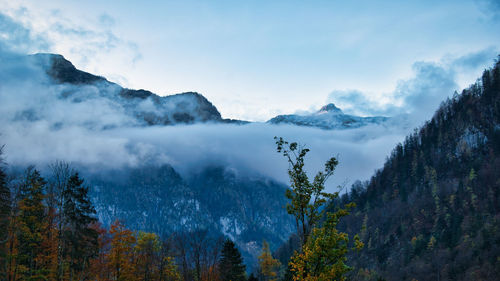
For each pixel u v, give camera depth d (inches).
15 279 1392.7
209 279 1761.8
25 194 1459.2
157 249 1891.0
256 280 2393.0
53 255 1520.7
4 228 1323.8
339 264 765.3
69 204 1473.9
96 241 1620.3
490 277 3587.6
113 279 1817.2
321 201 843.4
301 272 791.7
